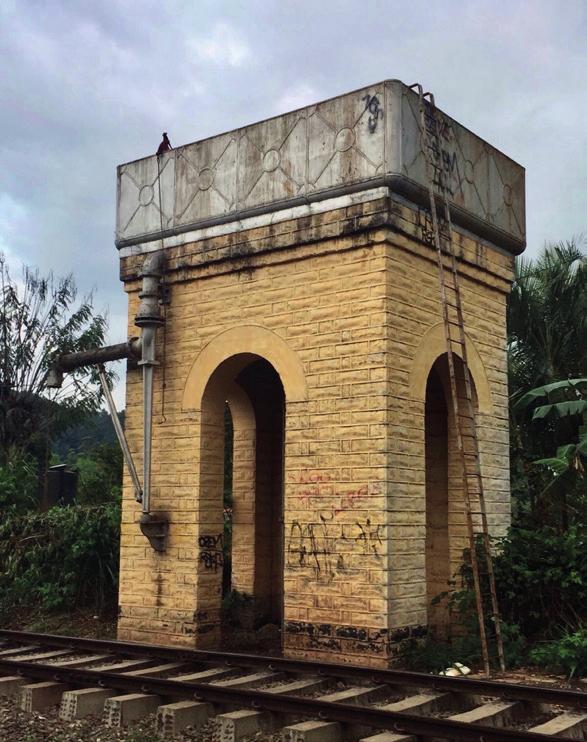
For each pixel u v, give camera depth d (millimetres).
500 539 12062
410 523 10641
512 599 11164
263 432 14906
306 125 11531
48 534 16141
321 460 10891
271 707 7609
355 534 10492
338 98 11266
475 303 12586
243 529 14555
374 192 10812
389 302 10664
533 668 10008
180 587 12023
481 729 6688
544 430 16094
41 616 15227
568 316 16000
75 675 8719
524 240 13641
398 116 10828
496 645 10398
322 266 11227
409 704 7711
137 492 12344
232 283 12078
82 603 15477
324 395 10969
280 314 11523
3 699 8594
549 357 15961
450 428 12633
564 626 10969
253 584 14289
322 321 11125
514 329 16141
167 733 7387
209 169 12508
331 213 11148
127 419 13016
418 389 11031
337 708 7332
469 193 12305
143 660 10008
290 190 11547
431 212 10781
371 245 10797
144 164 13367
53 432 28562
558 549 11180
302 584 10844
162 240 12922
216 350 12109
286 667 9297
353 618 10367
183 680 8688
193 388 12266
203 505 12078
